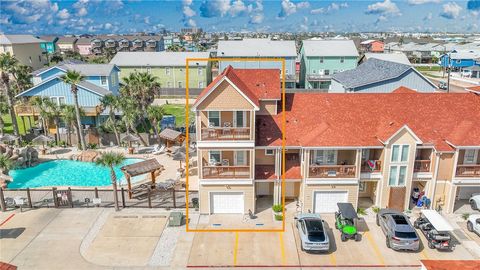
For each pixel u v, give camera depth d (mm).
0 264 19906
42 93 56281
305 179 30641
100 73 63938
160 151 47219
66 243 27641
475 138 30672
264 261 25484
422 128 32500
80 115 49469
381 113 33719
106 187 37969
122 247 27156
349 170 30500
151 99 54250
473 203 32250
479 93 36125
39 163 44844
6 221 30719
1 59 49625
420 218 29109
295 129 32406
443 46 151125
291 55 81875
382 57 88312
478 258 25672
